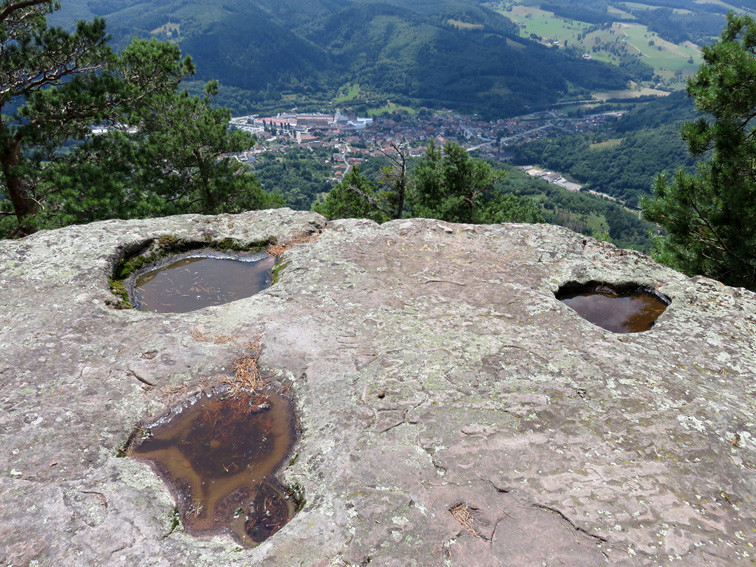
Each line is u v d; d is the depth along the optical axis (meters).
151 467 2.75
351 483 2.55
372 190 19.20
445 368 3.44
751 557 2.24
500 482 2.56
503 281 4.66
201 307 4.43
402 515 2.37
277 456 2.88
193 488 2.65
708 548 2.27
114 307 4.10
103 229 5.13
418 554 2.20
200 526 2.43
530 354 3.62
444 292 4.45
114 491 2.47
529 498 2.48
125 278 4.75
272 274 4.98
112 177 12.12
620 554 2.22
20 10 11.47
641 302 4.73
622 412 3.10
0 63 10.73
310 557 2.17
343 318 4.00
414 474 2.60
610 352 3.71
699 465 2.73
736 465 2.75
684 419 3.06
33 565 2.07
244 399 3.27
